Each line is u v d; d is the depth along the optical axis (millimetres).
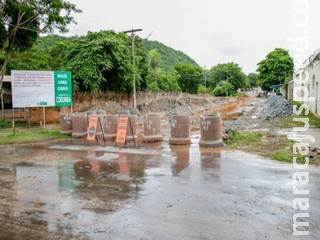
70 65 27469
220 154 9945
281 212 5191
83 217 5195
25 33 20531
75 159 10016
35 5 19156
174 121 12078
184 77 84750
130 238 4395
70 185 7090
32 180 7613
